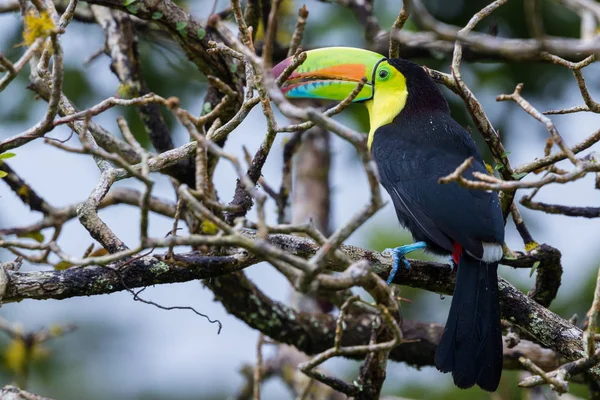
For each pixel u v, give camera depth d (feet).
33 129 26.53
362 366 31.63
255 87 30.50
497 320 30.22
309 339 38.81
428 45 33.94
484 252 30.94
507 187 23.15
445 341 30.14
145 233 22.50
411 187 34.73
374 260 31.09
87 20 42.80
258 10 37.91
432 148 36.01
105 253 30.99
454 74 31.09
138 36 45.39
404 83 39.17
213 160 35.78
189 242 21.97
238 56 29.40
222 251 29.99
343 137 21.04
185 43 36.19
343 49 40.73
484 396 44.16
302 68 40.45
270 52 22.47
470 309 30.32
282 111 21.70
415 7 21.76
